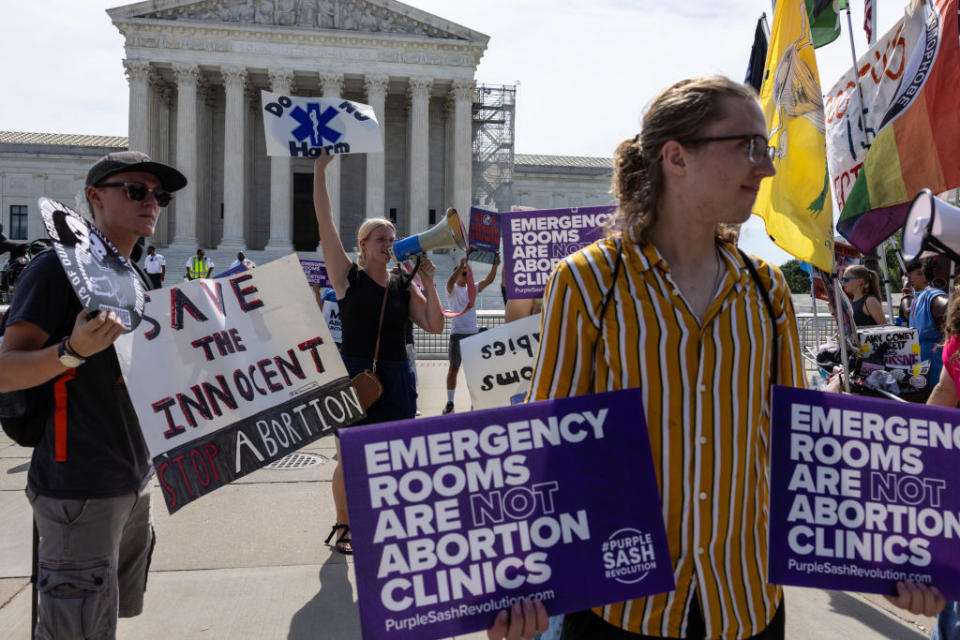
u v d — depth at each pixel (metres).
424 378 13.71
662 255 1.86
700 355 1.78
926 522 1.84
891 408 1.87
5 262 34.84
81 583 2.56
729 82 1.78
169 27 43.00
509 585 1.74
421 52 45.62
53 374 2.35
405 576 1.70
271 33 44.00
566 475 1.77
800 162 4.53
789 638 3.67
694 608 1.77
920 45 5.01
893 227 4.95
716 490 1.77
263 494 6.11
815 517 1.84
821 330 15.48
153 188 2.87
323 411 3.15
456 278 9.65
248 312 3.12
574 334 1.82
